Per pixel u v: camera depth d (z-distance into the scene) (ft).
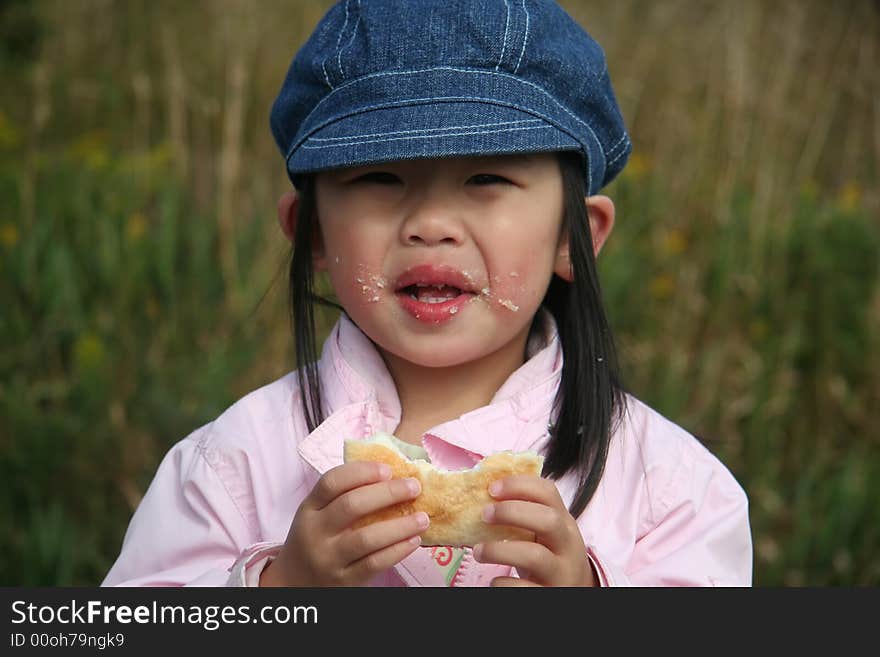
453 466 5.57
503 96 5.34
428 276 5.26
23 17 17.62
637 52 16.72
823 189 15.85
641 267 12.78
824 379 12.16
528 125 5.29
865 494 10.49
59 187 13.53
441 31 5.43
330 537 4.75
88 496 10.42
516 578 4.88
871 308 12.42
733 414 11.51
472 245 5.31
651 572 5.50
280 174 14.55
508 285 5.35
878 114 16.47
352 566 4.72
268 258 12.42
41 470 10.26
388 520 4.76
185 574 5.66
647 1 18.03
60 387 11.32
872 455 11.62
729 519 5.78
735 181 14.05
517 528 4.85
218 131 15.48
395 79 5.37
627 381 11.23
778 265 12.95
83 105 16.46
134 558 5.87
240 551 5.68
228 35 16.14
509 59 5.44
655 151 15.15
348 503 4.68
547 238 5.52
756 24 16.99
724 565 5.69
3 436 10.46
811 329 12.58
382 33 5.49
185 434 10.48
